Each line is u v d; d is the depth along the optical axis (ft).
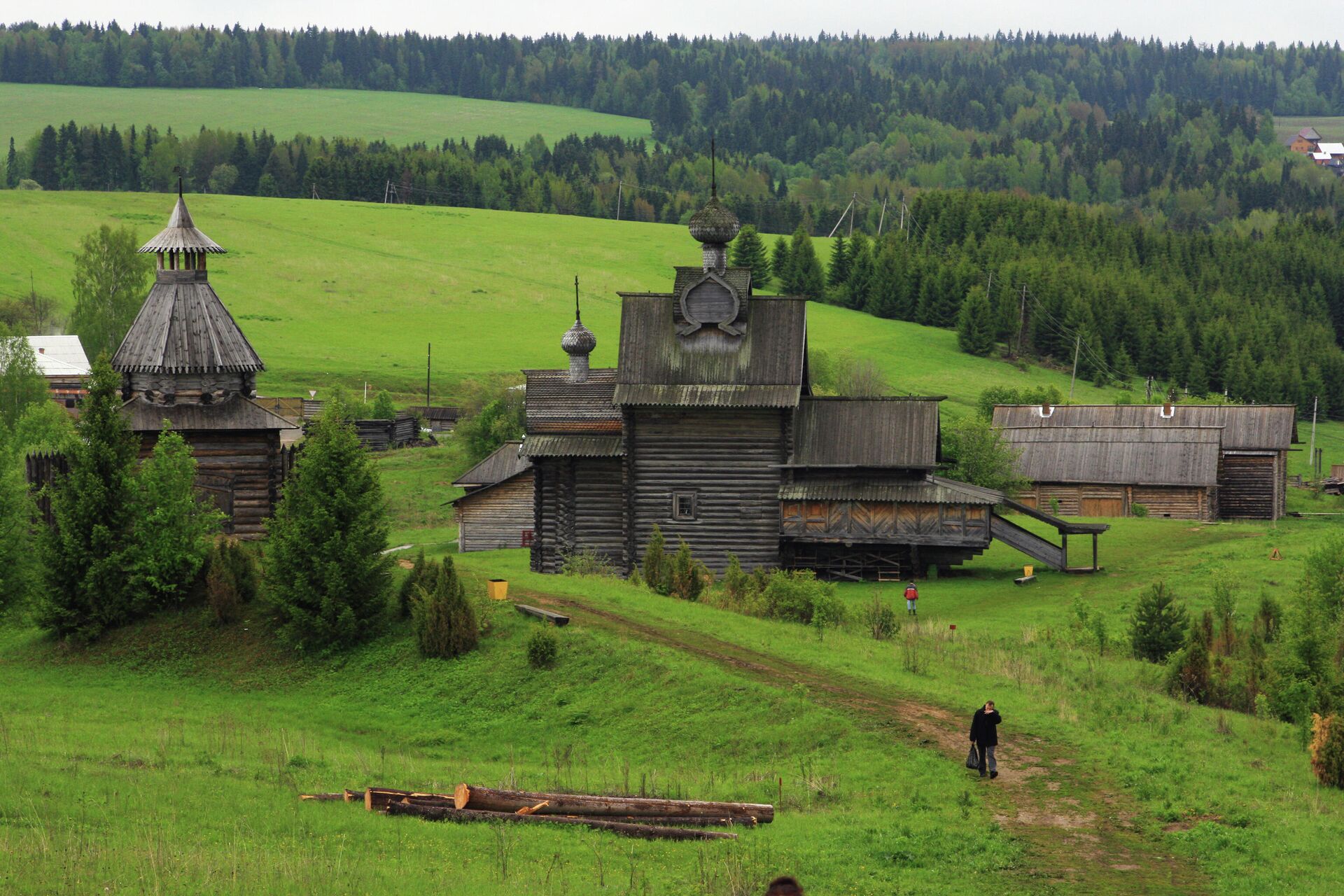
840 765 133.28
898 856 107.45
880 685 158.71
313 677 173.58
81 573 190.08
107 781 119.55
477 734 153.79
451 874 99.30
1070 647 201.77
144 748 136.87
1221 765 133.28
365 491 184.24
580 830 112.68
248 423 242.58
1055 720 146.41
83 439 198.08
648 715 152.05
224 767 130.11
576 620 177.78
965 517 270.67
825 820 116.26
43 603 189.06
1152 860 108.78
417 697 164.25
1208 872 106.11
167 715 158.51
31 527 203.62
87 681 176.35
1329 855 108.99
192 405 242.37
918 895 100.32
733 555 227.81
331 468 182.70
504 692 161.79
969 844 110.93
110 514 191.83
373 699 165.99
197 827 107.65
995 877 104.63
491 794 115.14
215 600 186.80
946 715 147.74
